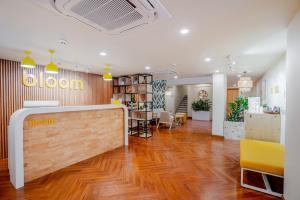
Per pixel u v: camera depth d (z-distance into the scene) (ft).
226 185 8.74
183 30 7.39
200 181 9.14
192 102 39.27
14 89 13.66
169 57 12.44
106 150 14.24
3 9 5.65
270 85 17.01
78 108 11.56
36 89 15.19
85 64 15.24
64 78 17.66
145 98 20.25
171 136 20.13
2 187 8.50
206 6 5.46
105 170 10.52
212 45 9.55
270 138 13.44
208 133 21.95
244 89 16.93
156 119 26.68
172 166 11.14
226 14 6.01
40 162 9.62
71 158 11.41
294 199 6.14
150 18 5.82
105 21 5.99
